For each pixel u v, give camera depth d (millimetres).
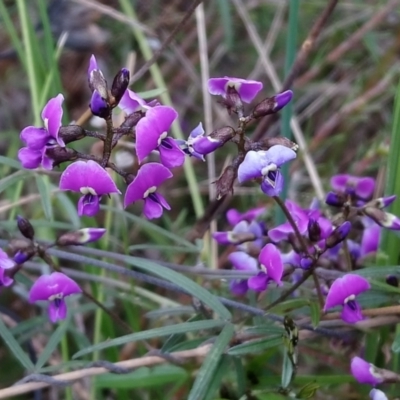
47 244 178
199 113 310
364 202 189
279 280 156
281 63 320
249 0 334
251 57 323
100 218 269
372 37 297
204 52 260
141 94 186
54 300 168
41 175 196
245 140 149
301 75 318
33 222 200
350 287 156
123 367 172
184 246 225
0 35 305
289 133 211
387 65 290
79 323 223
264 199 259
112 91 142
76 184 144
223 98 152
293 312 178
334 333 181
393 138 187
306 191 276
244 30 326
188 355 174
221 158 294
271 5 325
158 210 149
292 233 168
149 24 323
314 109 288
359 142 290
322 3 316
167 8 329
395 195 175
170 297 246
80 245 181
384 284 172
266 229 186
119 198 235
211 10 329
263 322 184
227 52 322
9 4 312
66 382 169
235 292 186
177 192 277
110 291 211
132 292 210
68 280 166
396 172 188
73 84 316
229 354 161
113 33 319
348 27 317
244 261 183
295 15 208
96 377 191
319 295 168
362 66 308
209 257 232
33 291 164
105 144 147
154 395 209
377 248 191
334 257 188
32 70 229
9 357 235
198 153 146
